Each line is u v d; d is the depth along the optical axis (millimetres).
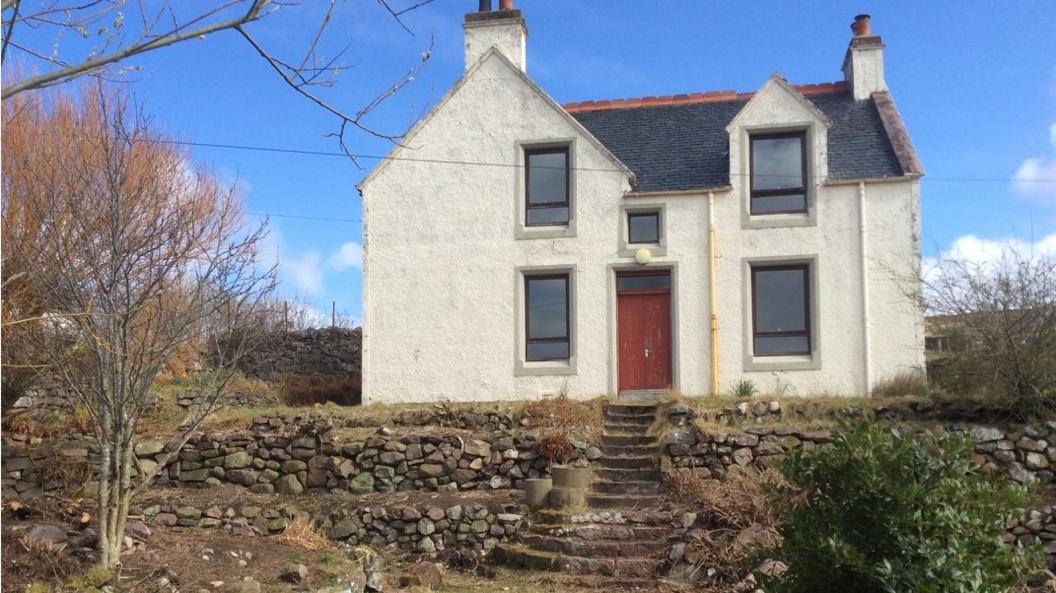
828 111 19703
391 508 13320
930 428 13891
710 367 17594
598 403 16328
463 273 18562
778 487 8273
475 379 18234
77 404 14180
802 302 17766
